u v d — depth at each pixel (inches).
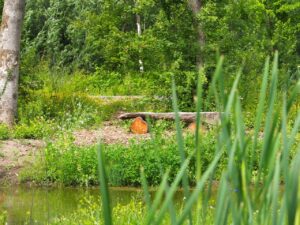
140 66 902.4
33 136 638.5
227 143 53.5
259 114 54.6
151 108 843.4
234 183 53.6
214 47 801.6
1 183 497.0
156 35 837.8
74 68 1270.9
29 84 796.6
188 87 805.2
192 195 50.7
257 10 1149.7
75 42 1525.6
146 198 58.6
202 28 820.6
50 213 374.9
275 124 52.6
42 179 504.4
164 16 835.4
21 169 518.0
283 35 1087.6
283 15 1208.8
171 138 554.3
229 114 53.5
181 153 56.5
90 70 1481.3
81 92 897.5
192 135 513.0
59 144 528.7
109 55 949.2
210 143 464.8
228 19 832.9
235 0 847.7
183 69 821.9
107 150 510.6
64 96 817.5
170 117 705.0
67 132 560.4
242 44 825.5
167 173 52.1
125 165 503.2
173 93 57.6
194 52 809.5
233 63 796.6
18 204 409.7
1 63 710.5
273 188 51.8
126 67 908.6
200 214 57.9
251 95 749.9
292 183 47.9
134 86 1101.1
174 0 831.7
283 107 52.4
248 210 53.5
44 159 518.9
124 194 457.1
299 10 1212.5
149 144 516.7
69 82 986.7
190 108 810.2
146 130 695.1
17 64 714.2
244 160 53.5
